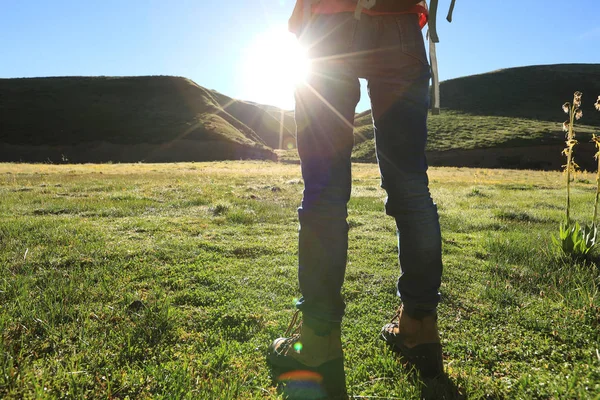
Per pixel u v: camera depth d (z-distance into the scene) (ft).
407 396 4.77
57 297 7.72
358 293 8.80
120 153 220.43
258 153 239.91
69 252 11.02
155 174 68.64
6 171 75.10
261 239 14.42
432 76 5.25
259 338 6.51
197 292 8.47
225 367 5.52
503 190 46.80
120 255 11.02
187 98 309.83
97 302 7.68
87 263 10.25
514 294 8.68
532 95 318.86
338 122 5.00
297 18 5.54
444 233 17.35
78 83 301.43
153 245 12.30
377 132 5.37
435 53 5.26
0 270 9.34
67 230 14.06
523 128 234.79
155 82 320.70
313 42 5.04
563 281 9.38
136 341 6.13
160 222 17.29
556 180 73.72
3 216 18.10
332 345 5.02
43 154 211.00
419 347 5.33
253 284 9.29
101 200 25.31
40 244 11.96
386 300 8.48
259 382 5.19
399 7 5.02
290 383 5.07
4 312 6.76
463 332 6.83
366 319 7.36
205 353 5.87
